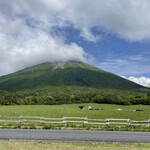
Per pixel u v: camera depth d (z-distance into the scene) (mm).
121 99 115438
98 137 18938
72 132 21812
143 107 94062
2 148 14055
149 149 14922
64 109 58469
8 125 25797
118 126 27422
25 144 15406
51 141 16719
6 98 119500
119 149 14664
